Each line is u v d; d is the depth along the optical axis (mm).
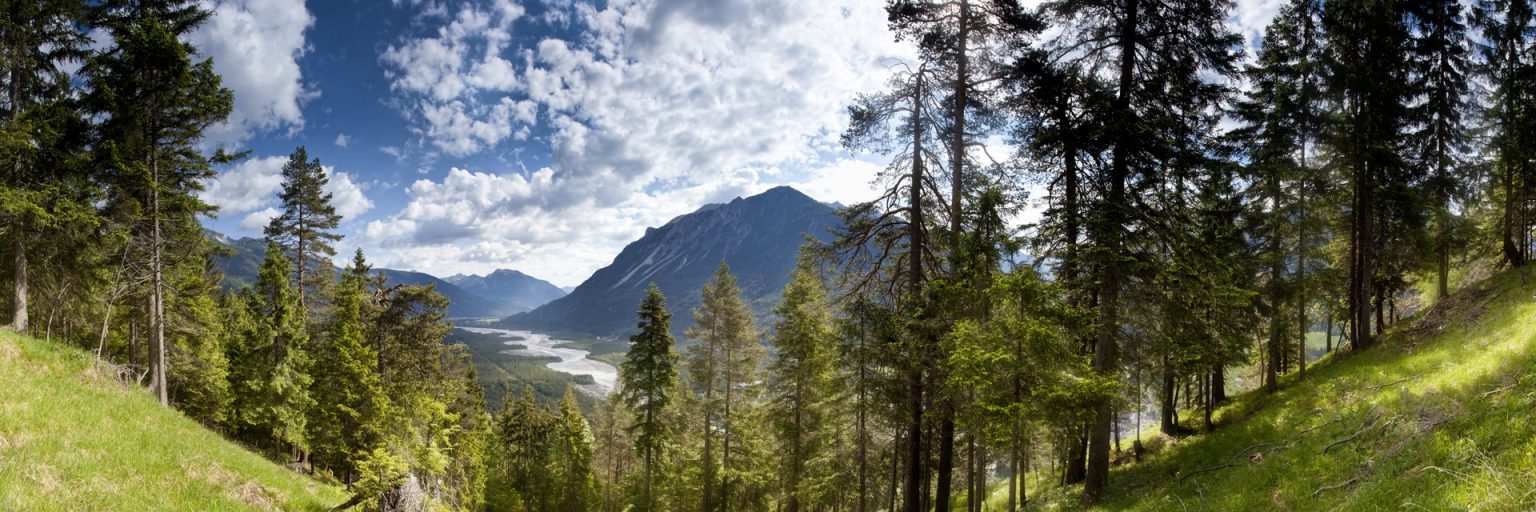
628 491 42312
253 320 29859
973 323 13609
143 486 10055
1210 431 20547
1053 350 12758
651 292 32875
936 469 21016
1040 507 18109
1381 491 7988
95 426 12117
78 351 16797
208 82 20688
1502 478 6449
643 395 33312
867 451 24531
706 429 31984
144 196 21297
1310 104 21719
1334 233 25516
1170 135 14680
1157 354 16000
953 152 16500
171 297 26500
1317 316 25344
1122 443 27797
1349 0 20609
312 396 30609
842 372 21188
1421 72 22609
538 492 50625
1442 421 9195
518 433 57375
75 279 23016
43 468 9023
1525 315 14695
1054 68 15562
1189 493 12773
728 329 31391
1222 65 15625
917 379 16062
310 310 33531
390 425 27734
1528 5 22656
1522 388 8734
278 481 14000
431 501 15164
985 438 13820
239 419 30375
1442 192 23312
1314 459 10875
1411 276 28438
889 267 17469
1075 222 15016
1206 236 18531
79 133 20562
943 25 15961
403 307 32812
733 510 35750
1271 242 21781
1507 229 24406
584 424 52250
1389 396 12547
